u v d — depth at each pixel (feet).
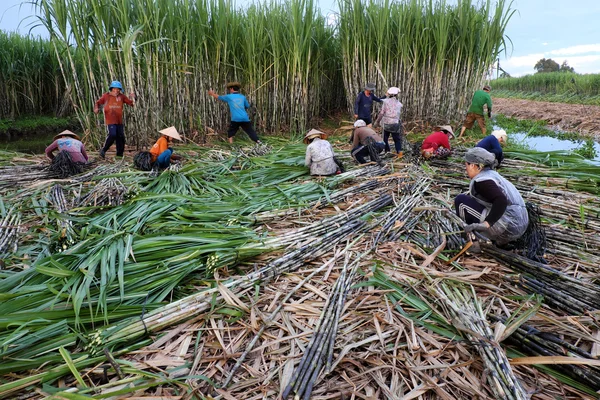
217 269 9.64
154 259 9.57
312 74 33.27
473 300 8.58
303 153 22.00
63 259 9.12
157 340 7.46
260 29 29.19
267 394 6.37
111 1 22.98
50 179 16.80
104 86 24.03
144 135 24.86
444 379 6.64
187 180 15.76
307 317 8.21
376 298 8.75
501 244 10.49
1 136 35.04
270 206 13.76
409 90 31.81
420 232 12.10
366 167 18.94
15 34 41.39
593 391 6.36
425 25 31.17
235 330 7.88
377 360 7.04
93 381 6.61
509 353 7.25
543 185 15.90
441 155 20.33
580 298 8.52
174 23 25.44
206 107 28.53
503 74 32.30
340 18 31.81
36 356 6.81
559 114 48.73
